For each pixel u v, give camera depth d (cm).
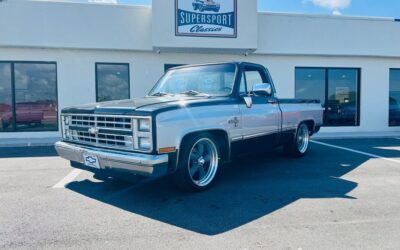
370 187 478
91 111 446
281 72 1217
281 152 773
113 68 1125
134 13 1095
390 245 293
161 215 368
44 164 653
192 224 343
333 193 449
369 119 1291
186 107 424
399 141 1005
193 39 1069
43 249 288
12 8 1026
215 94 517
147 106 407
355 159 694
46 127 1105
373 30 1248
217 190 464
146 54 1134
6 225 340
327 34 1216
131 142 404
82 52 1099
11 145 923
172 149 398
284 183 501
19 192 456
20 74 1078
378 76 1289
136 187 478
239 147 510
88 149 441
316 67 1245
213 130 461
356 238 307
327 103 1265
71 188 476
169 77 589
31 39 1043
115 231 325
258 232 321
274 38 1180
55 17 1052
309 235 313
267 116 567
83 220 354
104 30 1083
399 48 1273
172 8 1053
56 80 1095
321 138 1079
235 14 1088
